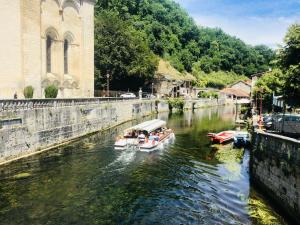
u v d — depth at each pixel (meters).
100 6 103.25
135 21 116.00
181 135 39.88
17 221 15.50
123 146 30.45
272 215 16.14
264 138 19.72
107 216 16.27
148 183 21.23
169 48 125.56
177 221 15.83
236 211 16.88
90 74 48.75
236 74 160.62
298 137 23.95
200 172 23.72
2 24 35.53
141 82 78.69
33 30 37.31
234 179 22.08
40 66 38.62
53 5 41.81
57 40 43.03
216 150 31.16
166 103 75.75
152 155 28.50
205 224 15.48
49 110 30.08
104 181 21.44
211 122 54.16
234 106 104.81
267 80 45.78
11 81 36.03
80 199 18.34
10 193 18.92
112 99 46.94
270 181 18.33
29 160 25.53
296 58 22.78
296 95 23.33
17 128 25.36
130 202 18.06
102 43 65.25
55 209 16.94
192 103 88.06
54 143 30.98
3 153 23.91
